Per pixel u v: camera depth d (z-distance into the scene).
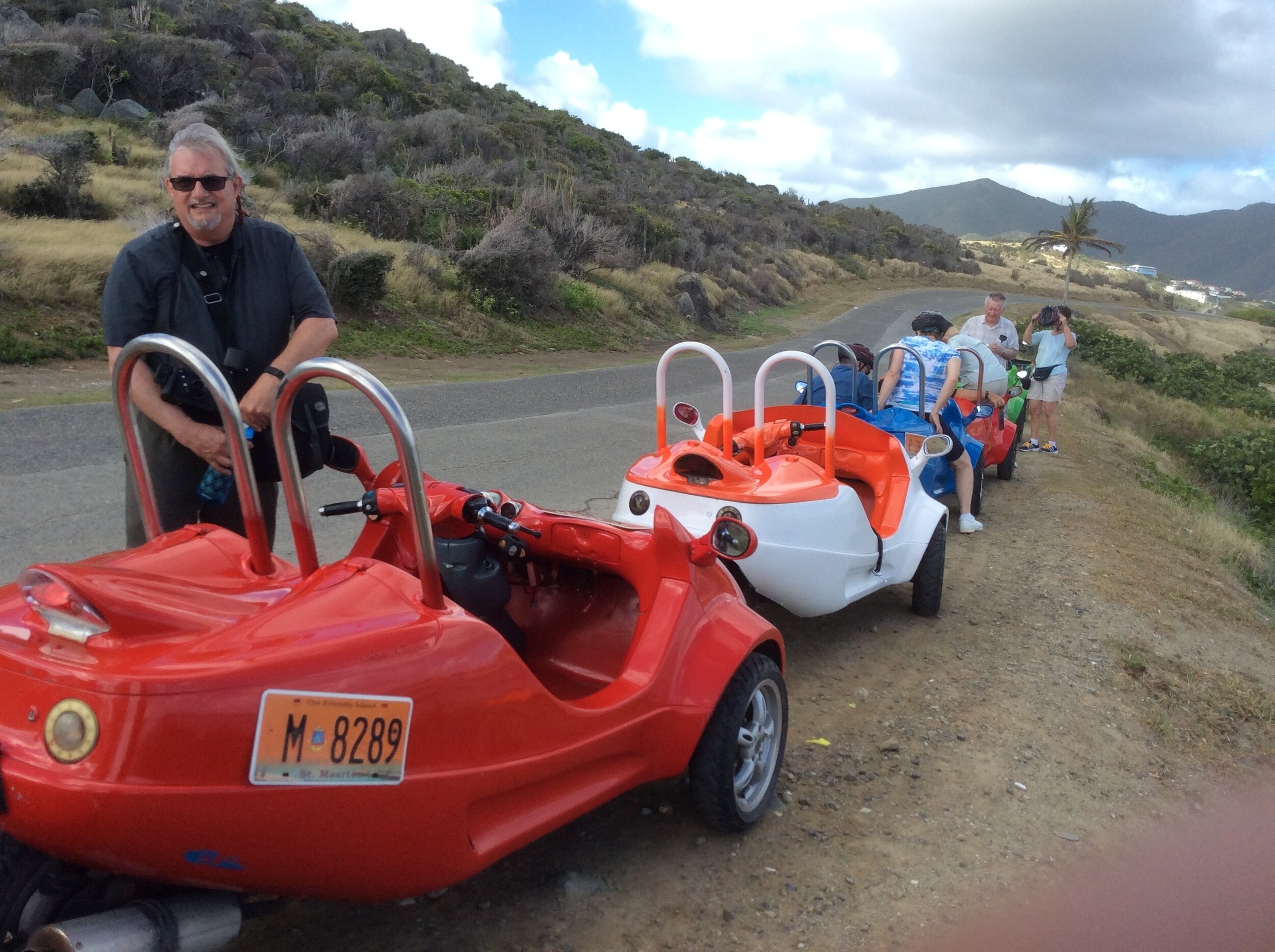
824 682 5.21
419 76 58.47
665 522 3.38
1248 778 4.77
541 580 3.70
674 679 3.30
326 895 2.35
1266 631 7.33
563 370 17.91
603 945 2.95
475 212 27.27
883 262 74.94
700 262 40.28
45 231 16.30
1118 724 5.09
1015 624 6.37
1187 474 17.03
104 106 30.45
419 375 14.92
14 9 32.62
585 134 73.19
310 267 3.54
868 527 5.53
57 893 2.21
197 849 2.04
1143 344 33.78
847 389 7.32
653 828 3.64
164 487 3.40
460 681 2.49
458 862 2.52
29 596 2.23
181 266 3.25
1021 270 100.88
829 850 3.62
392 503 3.13
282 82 37.91
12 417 8.89
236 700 2.07
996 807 4.10
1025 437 14.45
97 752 1.97
